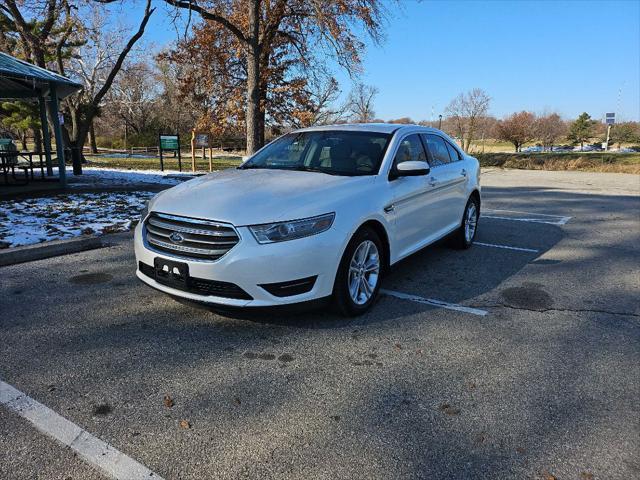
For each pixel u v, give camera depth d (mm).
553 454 2410
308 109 19359
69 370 3125
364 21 13867
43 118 13961
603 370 3289
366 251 4094
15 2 16547
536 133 53125
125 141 54375
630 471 2303
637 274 5598
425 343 3643
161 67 47875
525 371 3252
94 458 2305
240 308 3457
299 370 3191
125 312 4090
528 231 8062
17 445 2385
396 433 2549
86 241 6090
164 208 3787
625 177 19797
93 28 23453
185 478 2193
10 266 5340
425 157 5430
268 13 16016
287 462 2309
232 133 20719
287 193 3779
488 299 4645
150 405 2754
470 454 2396
